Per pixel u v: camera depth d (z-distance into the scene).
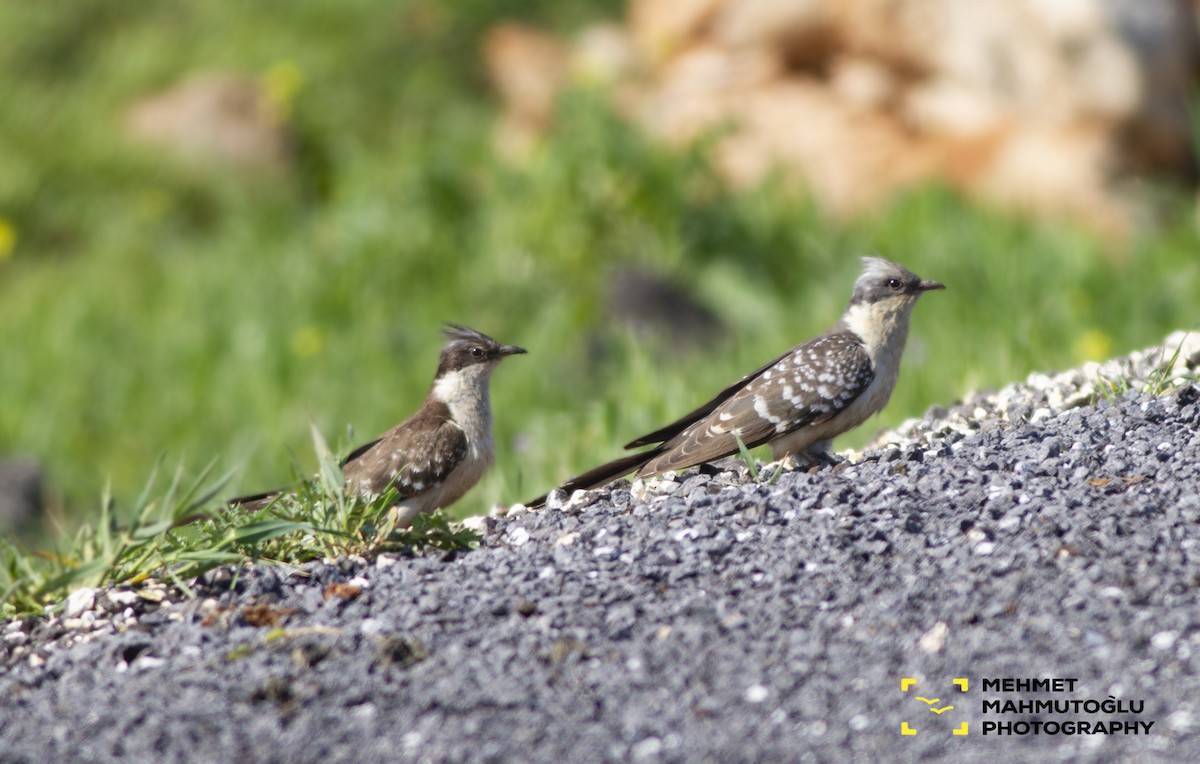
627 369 14.33
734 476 7.91
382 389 15.14
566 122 17.95
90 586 6.74
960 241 16.19
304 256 18.25
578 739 4.96
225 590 6.57
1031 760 4.61
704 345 15.77
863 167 18.38
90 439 15.12
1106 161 17.53
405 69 22.58
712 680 5.29
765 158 18.86
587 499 7.59
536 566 6.38
